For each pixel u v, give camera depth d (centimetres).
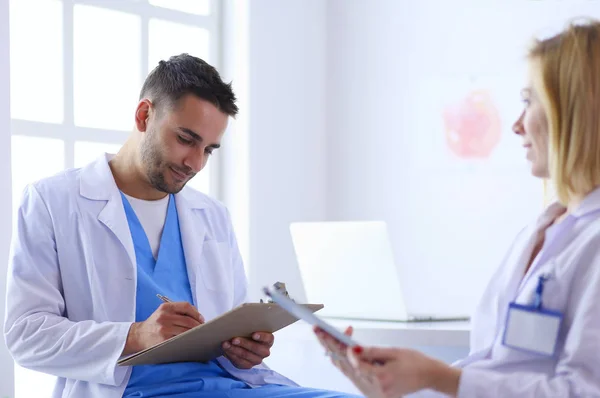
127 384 203
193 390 204
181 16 365
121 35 342
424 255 387
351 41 411
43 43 316
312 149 411
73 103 323
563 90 137
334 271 287
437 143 383
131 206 223
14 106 307
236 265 245
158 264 221
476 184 372
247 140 379
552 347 133
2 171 271
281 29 394
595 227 134
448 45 381
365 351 126
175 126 214
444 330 244
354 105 409
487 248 369
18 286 209
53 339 201
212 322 179
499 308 145
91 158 331
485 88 370
